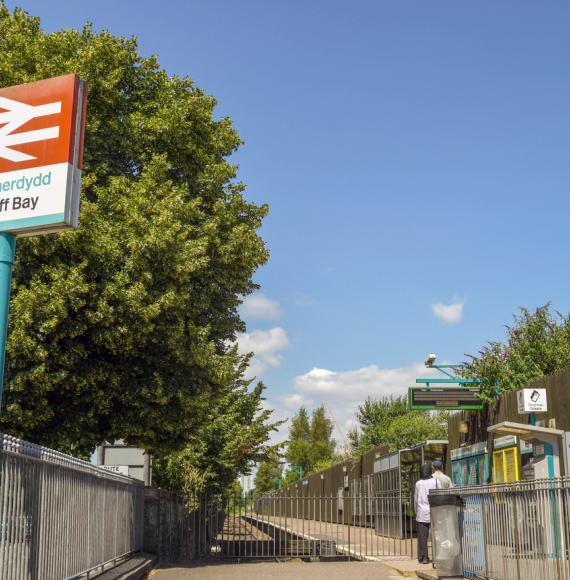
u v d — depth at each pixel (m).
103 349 17.31
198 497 20.80
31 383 15.84
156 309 16.31
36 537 9.01
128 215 16.97
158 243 16.45
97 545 12.62
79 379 16.56
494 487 11.49
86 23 20.03
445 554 13.12
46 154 8.96
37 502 9.05
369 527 36.09
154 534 18.83
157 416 17.84
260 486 106.00
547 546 9.70
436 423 46.69
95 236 16.12
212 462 25.42
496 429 15.06
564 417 17.31
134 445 19.97
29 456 8.58
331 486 48.69
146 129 19.20
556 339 23.66
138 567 14.37
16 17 19.34
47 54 18.77
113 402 18.06
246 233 20.09
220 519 26.56
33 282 15.33
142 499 18.66
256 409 27.23
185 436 18.94
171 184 18.77
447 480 16.62
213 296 20.42
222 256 19.34
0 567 7.74
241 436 25.58
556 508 9.49
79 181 9.07
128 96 20.09
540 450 14.95
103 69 18.98
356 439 56.59
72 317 16.14
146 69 20.19
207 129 20.53
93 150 18.59
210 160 20.36
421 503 16.44
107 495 13.55
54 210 8.77
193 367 17.97
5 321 8.62
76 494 11.05
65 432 17.31
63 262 15.91
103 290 16.12
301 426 106.06
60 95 9.07
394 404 56.00
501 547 11.23
